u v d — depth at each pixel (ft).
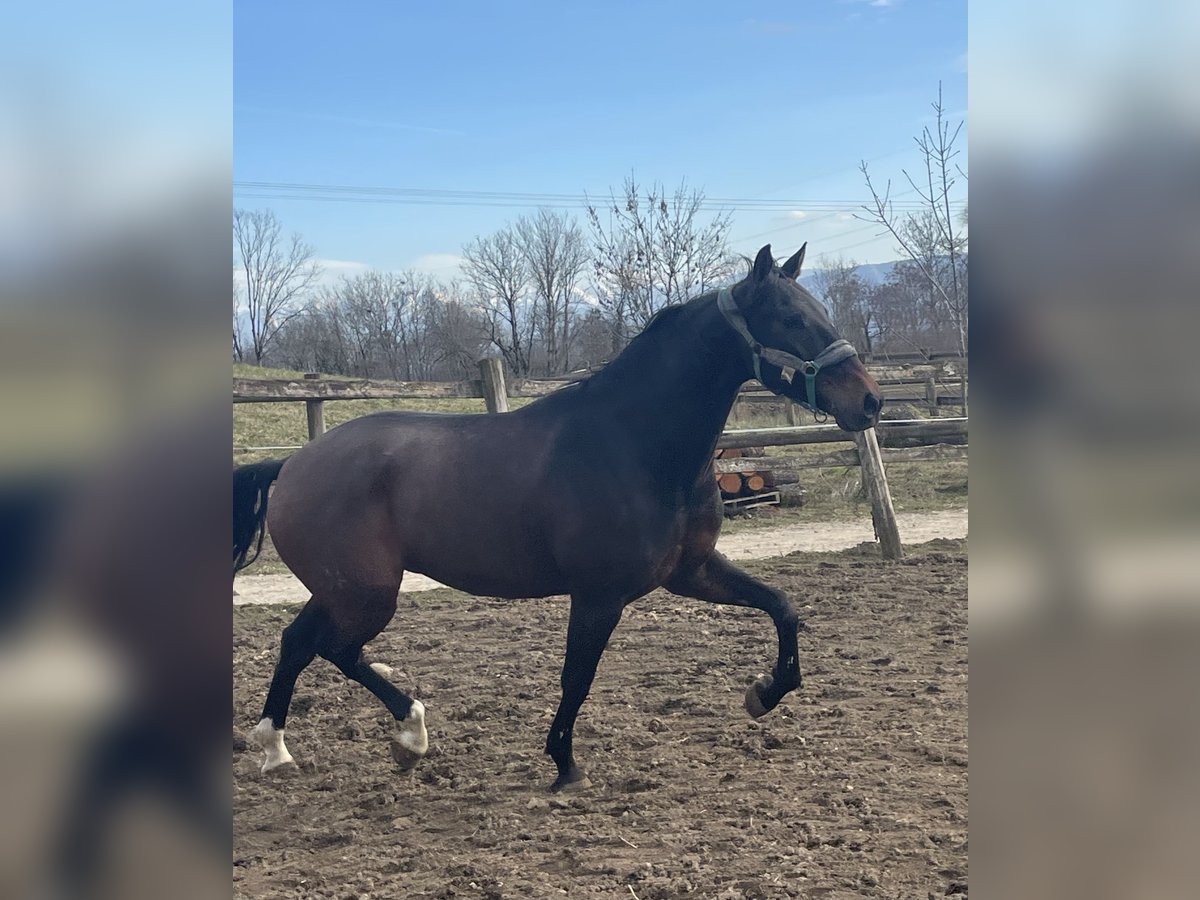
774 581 24.61
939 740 12.82
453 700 15.85
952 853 9.44
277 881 9.65
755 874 9.18
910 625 19.67
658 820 10.71
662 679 16.48
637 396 12.09
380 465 12.42
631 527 11.76
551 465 11.96
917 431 31.63
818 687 15.61
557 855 9.95
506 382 30.66
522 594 12.48
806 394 11.82
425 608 23.07
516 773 12.60
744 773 12.02
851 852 9.58
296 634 12.73
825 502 39.11
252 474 13.23
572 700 11.91
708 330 11.95
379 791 12.16
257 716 15.40
